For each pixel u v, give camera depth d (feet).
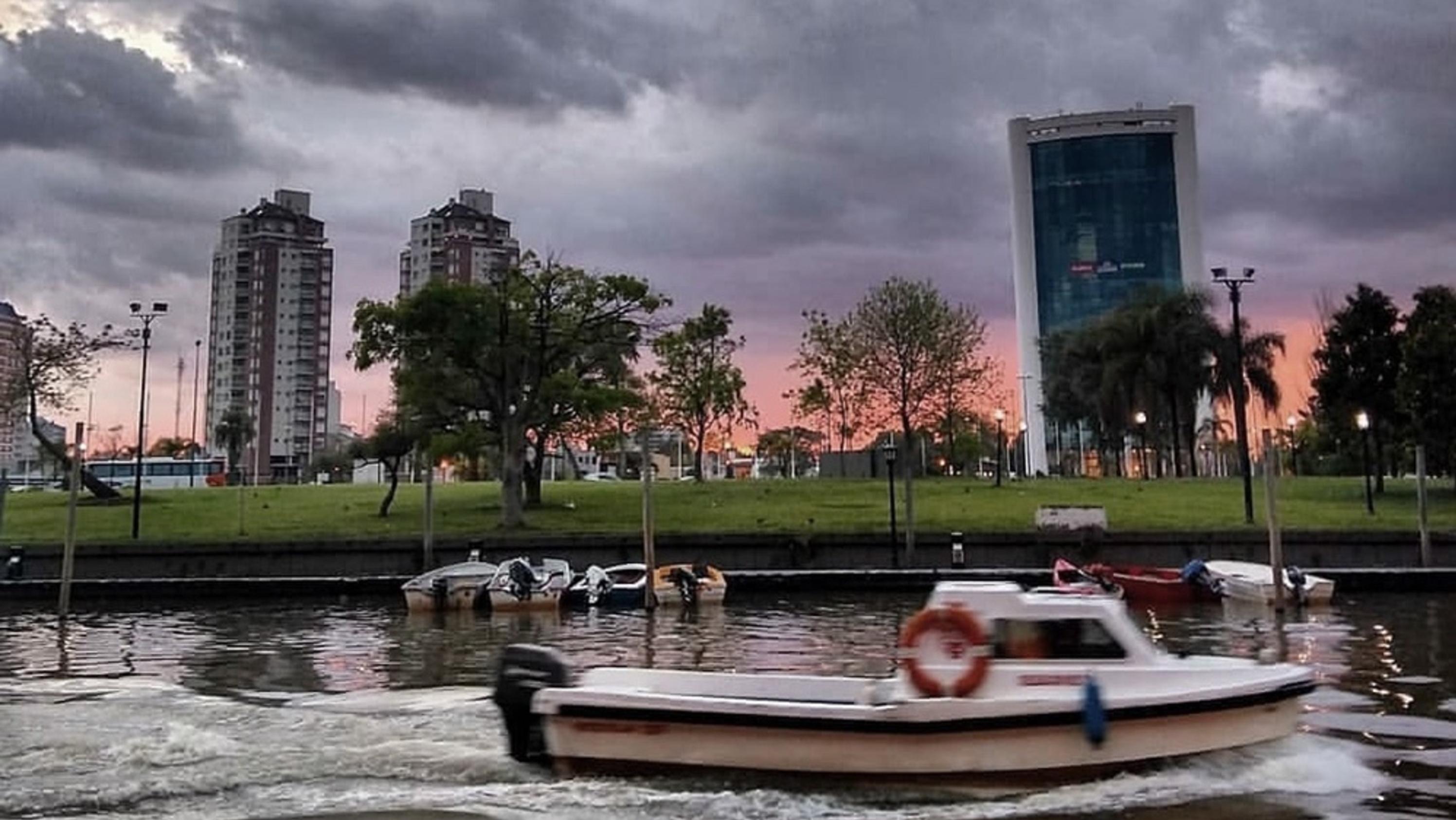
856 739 41.70
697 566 129.59
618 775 43.34
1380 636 85.81
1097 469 371.76
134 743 48.65
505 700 45.27
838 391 236.63
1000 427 224.94
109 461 350.43
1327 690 60.29
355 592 133.90
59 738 49.73
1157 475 275.59
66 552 113.39
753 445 351.67
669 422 245.45
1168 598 117.80
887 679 50.96
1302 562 135.23
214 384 541.34
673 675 48.80
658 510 178.29
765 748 42.42
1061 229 599.16
